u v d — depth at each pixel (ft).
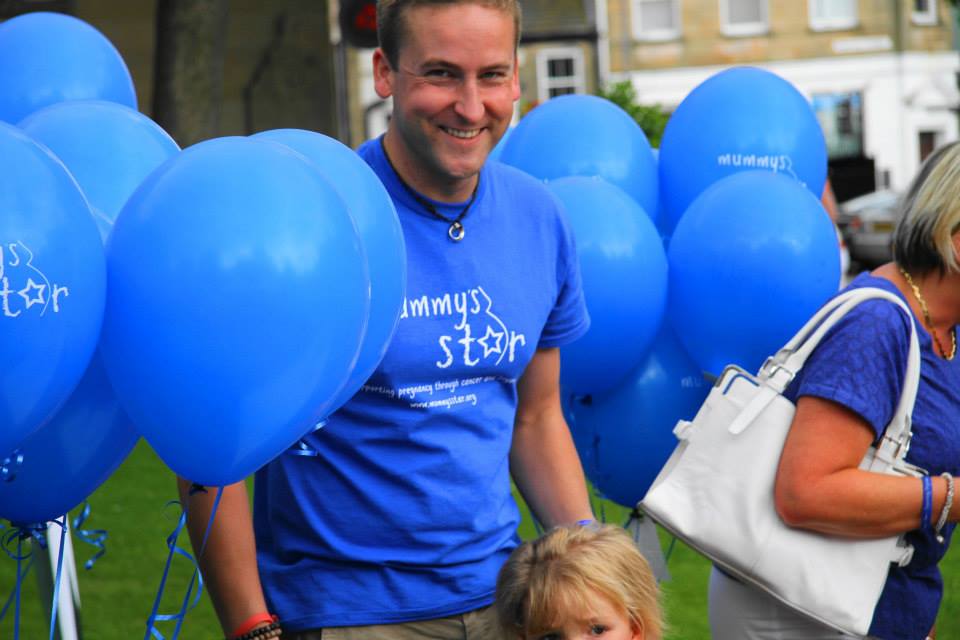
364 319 6.33
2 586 17.90
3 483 6.77
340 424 7.66
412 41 7.30
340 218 6.19
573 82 90.53
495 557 8.18
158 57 34.91
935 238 7.82
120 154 7.32
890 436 7.73
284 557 7.93
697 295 10.22
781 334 10.07
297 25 51.08
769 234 9.97
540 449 8.86
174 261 5.88
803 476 7.57
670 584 17.29
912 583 8.11
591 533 7.79
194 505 7.54
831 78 95.40
